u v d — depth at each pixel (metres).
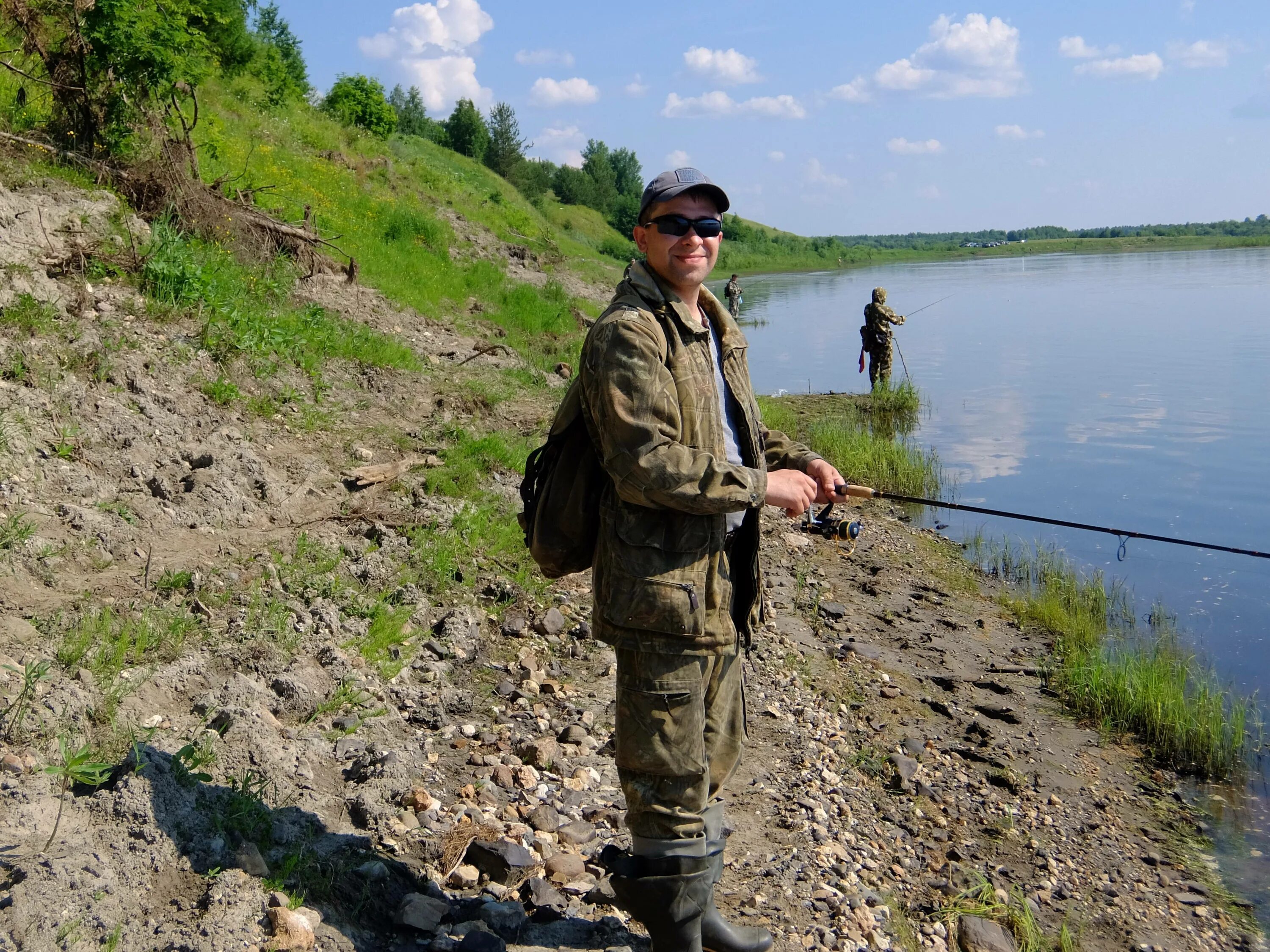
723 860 3.23
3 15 8.78
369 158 25.67
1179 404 16.67
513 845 3.32
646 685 2.57
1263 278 50.72
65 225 7.50
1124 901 4.45
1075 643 7.44
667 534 2.55
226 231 9.48
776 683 5.71
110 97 9.19
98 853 2.54
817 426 14.67
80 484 4.94
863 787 4.84
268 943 2.48
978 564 9.41
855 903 3.60
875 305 17.77
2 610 3.84
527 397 9.99
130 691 3.54
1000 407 17.05
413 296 12.88
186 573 4.54
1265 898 4.62
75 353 5.99
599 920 3.14
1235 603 8.38
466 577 5.63
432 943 2.79
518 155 65.69
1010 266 83.69
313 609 4.70
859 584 8.28
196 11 10.29
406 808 3.52
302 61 35.97
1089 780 5.58
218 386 6.62
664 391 2.52
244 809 2.92
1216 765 5.92
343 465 6.57
